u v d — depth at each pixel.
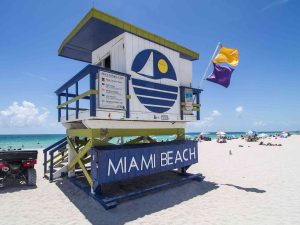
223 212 5.82
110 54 8.25
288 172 10.65
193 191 7.64
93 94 6.20
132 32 7.36
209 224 5.11
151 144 8.20
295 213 5.68
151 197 6.97
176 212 5.84
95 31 7.43
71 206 6.29
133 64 7.35
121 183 8.47
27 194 7.38
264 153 19.36
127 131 7.54
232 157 16.77
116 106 6.65
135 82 7.32
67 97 8.47
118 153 6.42
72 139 9.20
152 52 8.02
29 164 8.34
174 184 8.10
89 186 7.46
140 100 7.41
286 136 60.81
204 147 28.22
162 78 8.27
